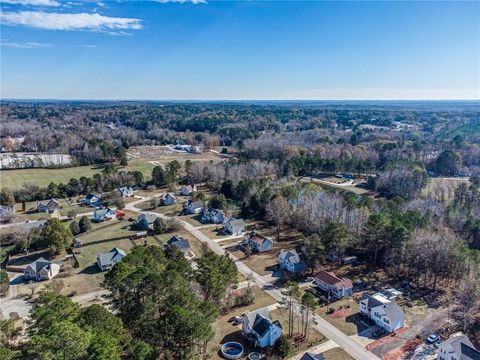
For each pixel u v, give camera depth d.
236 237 99.19
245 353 53.06
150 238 97.44
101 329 41.72
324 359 50.06
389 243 76.88
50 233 86.44
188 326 43.84
